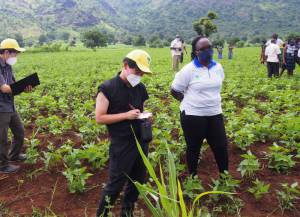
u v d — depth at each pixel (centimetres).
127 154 291
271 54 1061
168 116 585
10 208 355
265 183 385
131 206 314
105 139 513
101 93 285
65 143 503
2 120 405
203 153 450
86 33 5909
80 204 360
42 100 750
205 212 300
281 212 338
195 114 352
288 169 413
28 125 614
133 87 292
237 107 720
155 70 1378
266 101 771
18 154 449
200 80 348
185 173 405
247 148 476
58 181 404
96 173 416
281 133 502
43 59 2408
